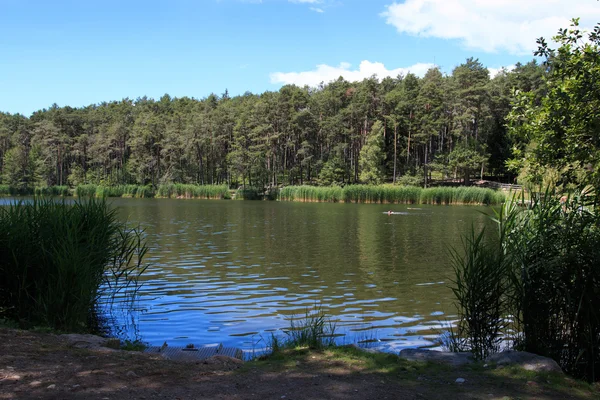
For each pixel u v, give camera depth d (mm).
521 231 7129
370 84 89688
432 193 59875
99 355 5828
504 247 7277
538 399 4555
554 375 5297
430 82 86312
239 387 4715
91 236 9992
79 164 114250
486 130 83750
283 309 10758
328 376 5137
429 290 12703
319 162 90500
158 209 48750
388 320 9789
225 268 15969
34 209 10211
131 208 50375
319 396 4473
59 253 8914
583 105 7133
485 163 78125
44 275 9266
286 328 9266
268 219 36125
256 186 83312
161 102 148875
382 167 83438
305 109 92938
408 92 90438
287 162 102000
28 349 5867
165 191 84000
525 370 5422
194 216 39062
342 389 4691
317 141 98875
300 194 70188
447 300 11578
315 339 6957
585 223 6465
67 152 107938
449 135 88062
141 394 4406
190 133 94125
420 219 36094
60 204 10758
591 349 5852
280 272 15266
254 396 4438
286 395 4480
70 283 8914
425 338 8484
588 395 4758
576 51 7395
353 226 30672
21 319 8289
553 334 6426
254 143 92000
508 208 7844
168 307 10898
